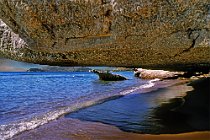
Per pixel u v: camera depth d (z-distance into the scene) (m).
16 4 6.04
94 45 6.76
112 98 17.56
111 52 7.45
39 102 16.89
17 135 8.60
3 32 8.27
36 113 12.80
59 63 10.27
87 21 6.09
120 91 22.53
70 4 5.80
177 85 25.08
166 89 21.91
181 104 13.06
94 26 6.16
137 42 6.35
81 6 5.79
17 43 8.14
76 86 29.94
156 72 38.94
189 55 7.41
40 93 22.53
